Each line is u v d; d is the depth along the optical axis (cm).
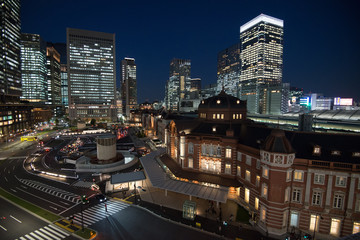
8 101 16000
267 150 3853
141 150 10581
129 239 3709
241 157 4938
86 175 6994
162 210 4681
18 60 18800
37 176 6931
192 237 3769
